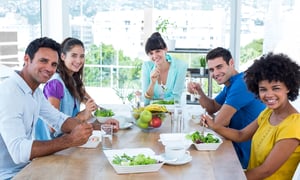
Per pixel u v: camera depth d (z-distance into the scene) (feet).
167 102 9.75
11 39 13.24
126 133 7.43
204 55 13.64
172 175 5.33
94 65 14.57
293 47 12.28
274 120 6.30
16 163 6.17
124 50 14.32
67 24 14.15
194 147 6.61
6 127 6.06
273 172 5.94
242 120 8.09
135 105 9.46
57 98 8.19
